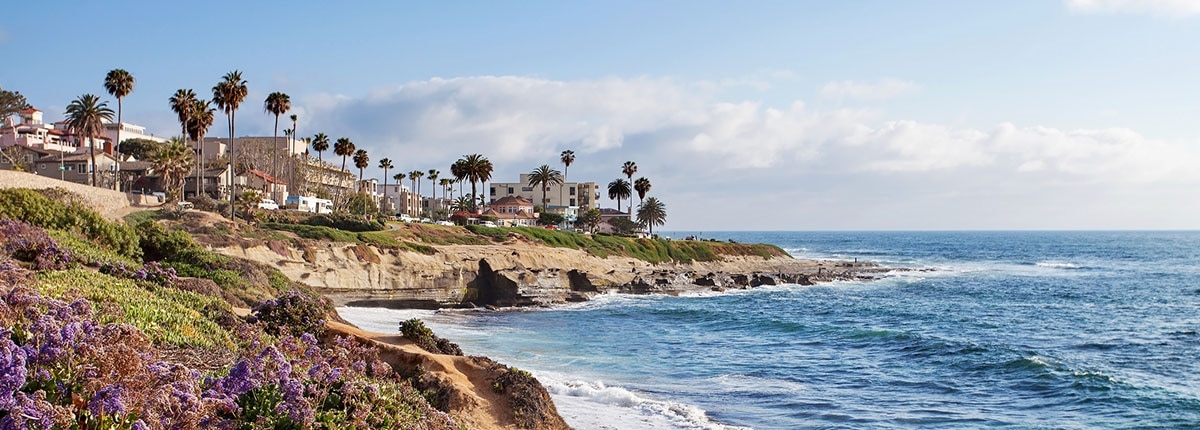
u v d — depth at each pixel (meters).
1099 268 144.88
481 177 151.00
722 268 122.56
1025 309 71.62
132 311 21.08
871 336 50.53
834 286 102.62
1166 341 50.09
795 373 37.66
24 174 58.41
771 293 91.25
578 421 26.75
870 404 31.52
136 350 11.32
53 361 10.39
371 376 19.91
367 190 158.38
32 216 40.31
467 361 26.09
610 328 54.72
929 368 39.38
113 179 103.19
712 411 29.61
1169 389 34.66
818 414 29.73
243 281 42.25
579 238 114.62
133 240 46.09
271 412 12.60
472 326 54.53
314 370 14.38
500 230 109.31
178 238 50.03
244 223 79.25
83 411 9.79
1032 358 41.22
